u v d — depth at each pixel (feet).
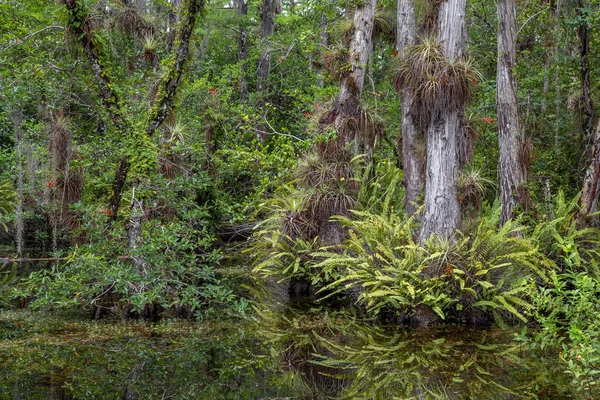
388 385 18.21
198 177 33.47
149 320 27.96
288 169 38.60
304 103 55.06
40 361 20.39
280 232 35.86
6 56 37.50
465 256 27.61
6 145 48.16
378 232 29.48
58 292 27.37
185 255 29.07
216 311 30.45
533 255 28.32
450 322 27.81
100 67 29.19
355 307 32.07
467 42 41.55
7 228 50.21
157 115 30.09
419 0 30.40
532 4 39.47
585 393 17.16
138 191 29.58
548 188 32.68
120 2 43.70
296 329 26.61
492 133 38.91
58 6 28.30
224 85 53.83
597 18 34.63
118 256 29.99
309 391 17.61
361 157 38.01
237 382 18.47
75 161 35.09
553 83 39.42
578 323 20.70
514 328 26.48
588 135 36.35
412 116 29.63
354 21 36.91
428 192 29.25
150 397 16.71
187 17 29.58
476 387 17.88
